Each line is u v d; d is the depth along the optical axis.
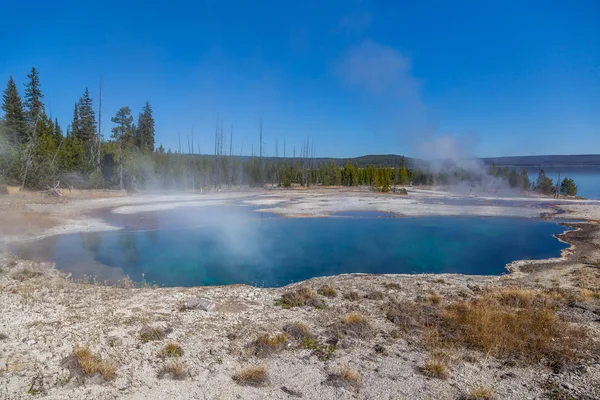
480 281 11.63
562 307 8.50
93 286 10.26
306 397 4.66
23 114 42.44
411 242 19.48
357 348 6.19
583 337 6.62
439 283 11.14
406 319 7.43
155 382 4.95
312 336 6.64
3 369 5.07
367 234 21.53
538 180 56.69
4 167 32.47
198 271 13.68
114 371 5.16
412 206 33.91
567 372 5.34
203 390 4.78
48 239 17.91
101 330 6.62
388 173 62.62
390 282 11.09
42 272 11.80
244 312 7.95
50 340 6.10
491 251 17.48
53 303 8.12
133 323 7.02
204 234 20.64
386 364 5.61
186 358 5.68
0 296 8.51
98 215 25.66
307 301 8.62
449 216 28.72
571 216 29.05
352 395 4.71
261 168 58.44
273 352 5.95
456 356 5.86
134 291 9.57
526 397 4.69
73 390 4.64
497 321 7.07
